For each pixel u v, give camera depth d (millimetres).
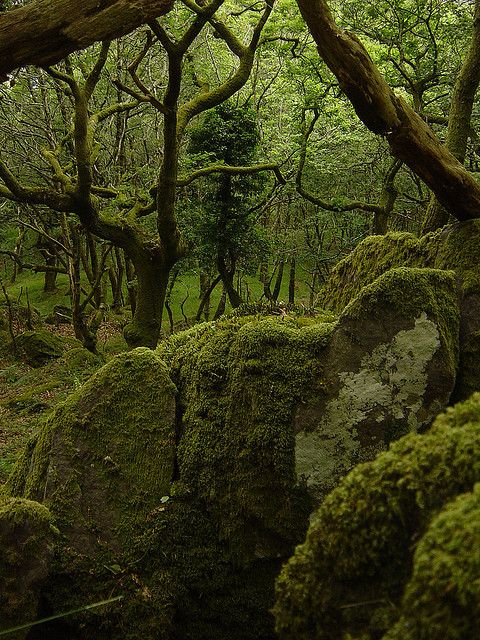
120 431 3436
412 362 3129
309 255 16297
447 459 1390
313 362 3203
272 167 10977
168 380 3500
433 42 10828
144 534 3250
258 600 3141
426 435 1511
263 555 3152
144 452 3396
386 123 3908
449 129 5855
